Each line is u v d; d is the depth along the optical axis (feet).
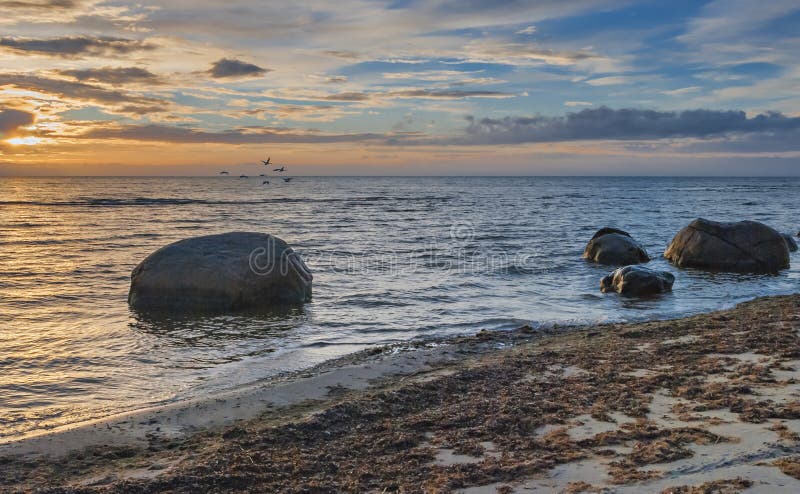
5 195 270.05
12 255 79.51
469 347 36.09
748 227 67.72
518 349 34.63
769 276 62.85
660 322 40.40
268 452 19.74
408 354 34.17
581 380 26.73
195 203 214.69
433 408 24.00
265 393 26.94
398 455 19.19
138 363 33.35
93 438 21.76
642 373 27.45
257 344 37.58
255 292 47.44
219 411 24.67
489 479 17.11
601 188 468.75
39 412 25.99
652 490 15.60
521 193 355.36
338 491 16.88
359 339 39.14
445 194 335.26
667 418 21.17
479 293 55.01
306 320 44.11
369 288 56.85
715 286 57.72
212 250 48.34
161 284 46.80
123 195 277.03
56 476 18.71
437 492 16.42
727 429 19.63
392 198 277.03
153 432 22.40
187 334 39.73
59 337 38.73
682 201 249.75
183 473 17.92
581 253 82.69
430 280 61.46
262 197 270.87
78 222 133.69
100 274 64.03
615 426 20.74
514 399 24.31
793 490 15.17
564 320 44.11
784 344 31.22
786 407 21.40
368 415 23.21
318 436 21.22
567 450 18.84
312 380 28.99
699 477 16.16
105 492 16.81
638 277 54.13
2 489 17.70
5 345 36.73
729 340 32.81
